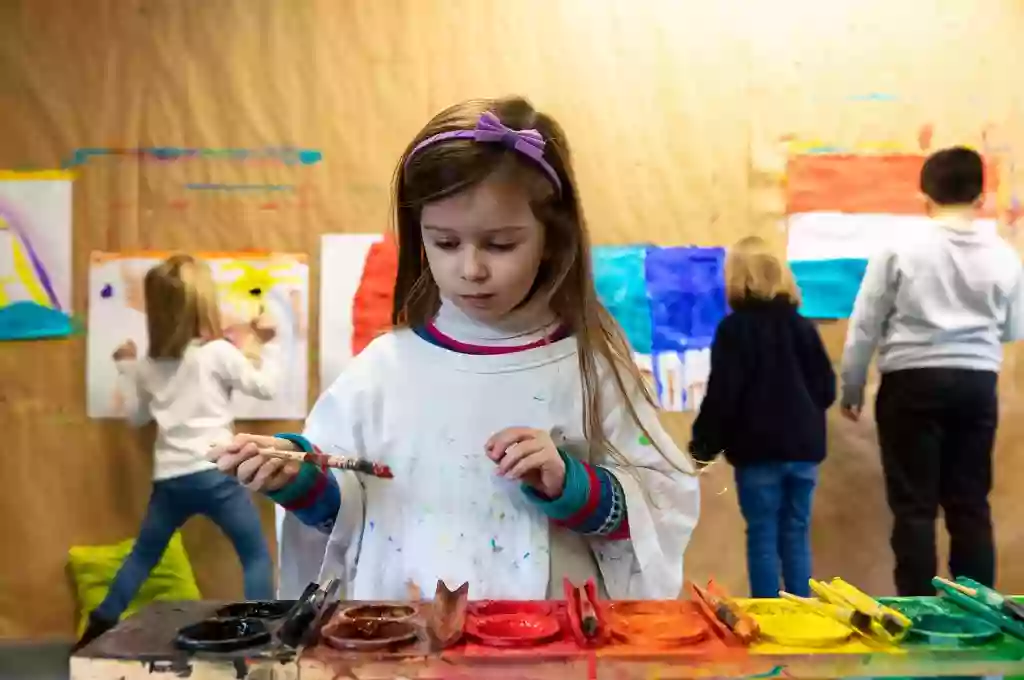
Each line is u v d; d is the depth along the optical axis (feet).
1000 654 2.10
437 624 2.16
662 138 4.99
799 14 4.99
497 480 2.90
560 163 2.91
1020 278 4.89
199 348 4.90
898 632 2.17
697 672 2.03
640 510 2.88
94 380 4.90
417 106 4.93
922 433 4.87
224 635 2.21
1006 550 4.99
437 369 3.00
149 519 4.84
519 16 4.95
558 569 2.87
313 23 4.94
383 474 2.92
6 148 4.89
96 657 1.99
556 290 3.01
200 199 4.93
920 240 4.92
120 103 4.91
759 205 5.01
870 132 5.01
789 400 4.87
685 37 4.98
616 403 3.06
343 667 1.98
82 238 4.91
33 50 4.90
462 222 2.75
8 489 4.89
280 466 2.78
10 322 4.89
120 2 4.91
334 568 3.01
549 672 2.01
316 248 4.95
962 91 5.02
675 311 4.95
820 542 4.92
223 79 4.92
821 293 4.97
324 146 4.94
